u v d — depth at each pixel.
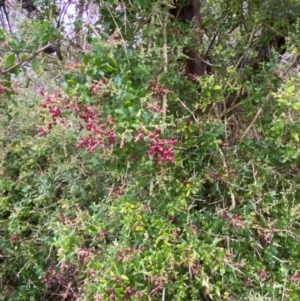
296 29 1.18
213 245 1.07
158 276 1.03
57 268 1.66
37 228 1.72
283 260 1.18
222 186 1.25
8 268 1.79
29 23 1.15
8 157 1.89
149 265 1.06
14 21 1.45
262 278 1.13
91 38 1.05
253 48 1.32
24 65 1.05
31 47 1.01
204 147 1.21
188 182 1.15
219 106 1.30
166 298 1.12
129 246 1.09
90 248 1.23
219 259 1.05
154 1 1.11
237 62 1.29
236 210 1.20
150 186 1.12
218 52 1.23
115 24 1.09
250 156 1.25
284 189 1.25
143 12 1.12
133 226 1.09
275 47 1.31
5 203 1.68
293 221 1.20
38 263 1.69
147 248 1.09
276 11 1.21
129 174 1.17
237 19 1.30
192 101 1.25
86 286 1.17
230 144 1.29
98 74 0.97
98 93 0.92
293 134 1.11
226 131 1.25
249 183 1.26
